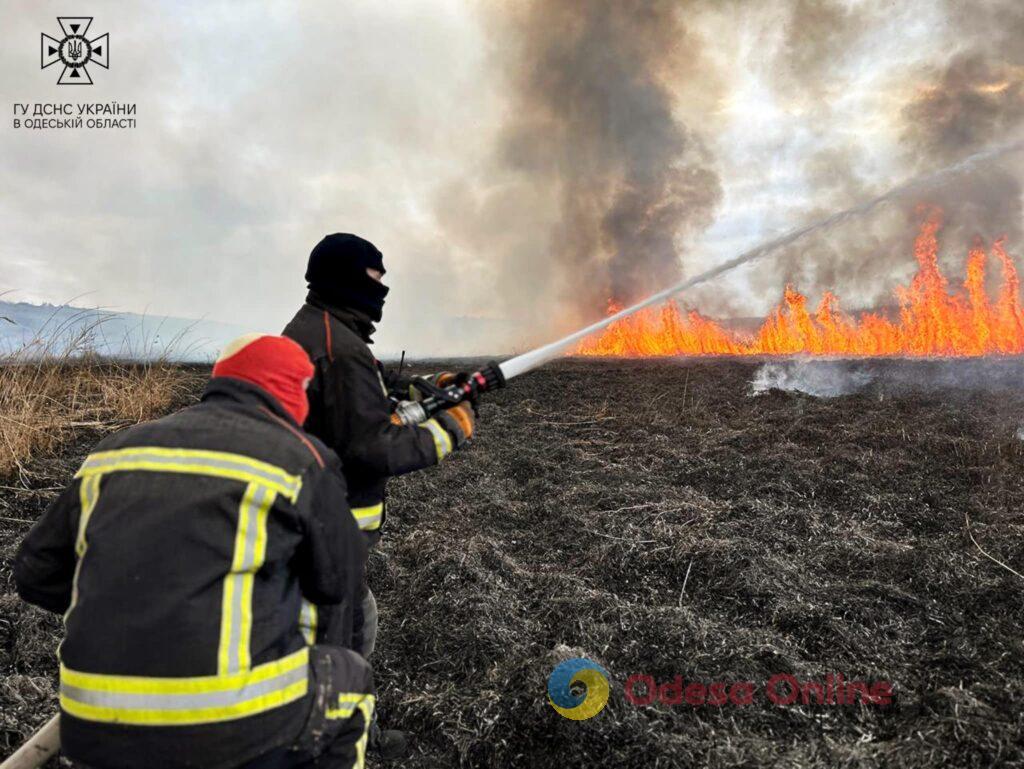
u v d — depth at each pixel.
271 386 1.64
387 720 2.62
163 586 1.33
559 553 3.99
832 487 4.76
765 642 2.90
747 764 2.20
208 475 1.42
